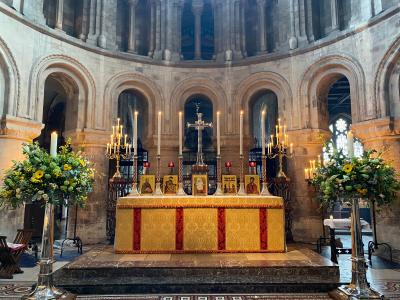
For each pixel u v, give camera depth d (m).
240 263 7.54
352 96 13.05
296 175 14.60
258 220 8.91
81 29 15.46
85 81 14.72
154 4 17.47
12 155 11.88
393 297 6.89
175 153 16.42
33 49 12.93
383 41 11.88
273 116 20.31
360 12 13.08
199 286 7.15
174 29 17.25
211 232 8.81
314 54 14.48
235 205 8.91
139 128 22.59
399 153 11.43
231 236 8.82
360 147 27.44
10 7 12.13
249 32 17.86
